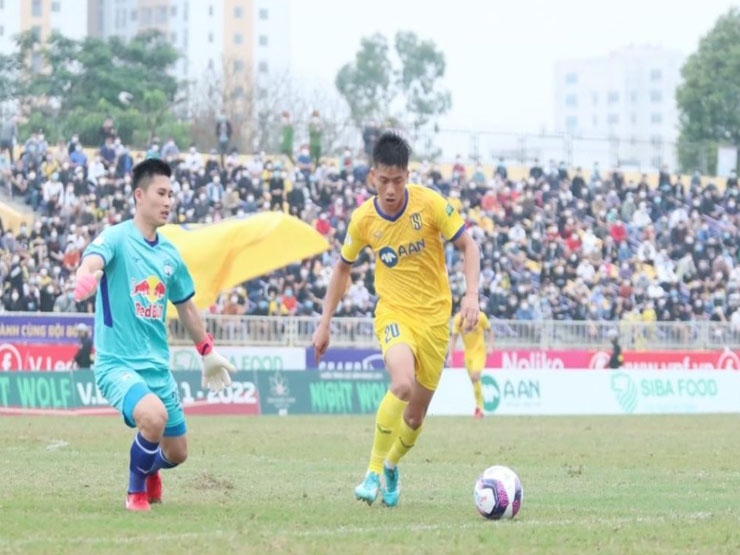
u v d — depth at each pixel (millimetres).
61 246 49875
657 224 63844
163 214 13758
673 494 17062
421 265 14500
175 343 44406
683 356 51875
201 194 54250
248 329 46250
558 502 15766
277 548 11023
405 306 14523
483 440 28688
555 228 59844
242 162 61000
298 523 12922
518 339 50156
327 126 68062
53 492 15766
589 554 11156
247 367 44375
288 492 16250
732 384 48688
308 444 26547
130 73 96000
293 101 99375
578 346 51125
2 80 93000
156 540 11406
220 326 45844
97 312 13711
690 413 45844
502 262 57469
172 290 14109
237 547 11039
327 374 43062
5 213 52688
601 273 59750
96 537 11617
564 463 22547
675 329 52562
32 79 93688
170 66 101562
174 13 153500
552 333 50656
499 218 60281
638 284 58812
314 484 17516
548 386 45062
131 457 13523
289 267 52062
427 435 30484
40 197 54312
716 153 84125
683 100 101500
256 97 99000
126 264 13539
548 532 12508
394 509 14461
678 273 61312
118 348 13547
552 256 59156
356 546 11258
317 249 43375
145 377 13586
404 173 14109
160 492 14500
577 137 69438
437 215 14328
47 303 47500
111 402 13414
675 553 11320
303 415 41094
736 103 99750
